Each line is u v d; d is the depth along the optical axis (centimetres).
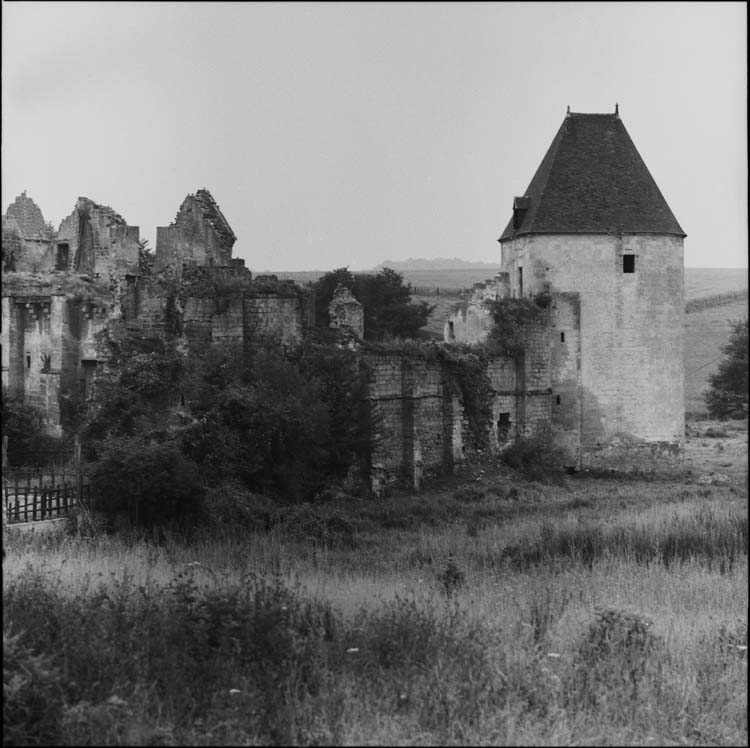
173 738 1363
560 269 5866
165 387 4434
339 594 2214
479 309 5797
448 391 5222
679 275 5994
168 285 4722
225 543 3117
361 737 1384
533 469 5503
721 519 3378
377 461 4675
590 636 1816
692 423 7656
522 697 1538
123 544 2859
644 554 2980
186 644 1609
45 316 5466
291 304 4691
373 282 8812
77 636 1594
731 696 1588
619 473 5841
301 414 4091
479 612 2006
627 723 1495
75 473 3988
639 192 5997
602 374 5888
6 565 2203
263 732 1399
